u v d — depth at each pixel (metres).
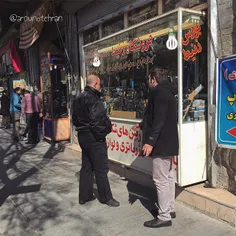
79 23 6.81
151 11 4.75
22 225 3.50
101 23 6.02
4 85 14.92
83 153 3.99
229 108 3.41
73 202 4.12
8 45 11.36
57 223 3.52
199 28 3.73
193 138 3.74
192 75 3.73
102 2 5.86
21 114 8.97
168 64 3.87
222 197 3.48
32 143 8.45
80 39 6.84
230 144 3.42
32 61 10.27
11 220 3.63
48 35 8.65
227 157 3.63
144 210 3.77
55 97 7.96
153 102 3.14
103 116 3.72
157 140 3.15
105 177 3.92
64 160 6.47
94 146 3.82
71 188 4.68
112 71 5.15
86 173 4.01
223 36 3.55
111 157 5.13
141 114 4.44
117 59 4.98
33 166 6.05
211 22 3.62
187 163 3.73
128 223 3.45
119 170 5.20
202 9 3.79
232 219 3.22
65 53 7.61
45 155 6.98
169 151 3.14
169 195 3.32
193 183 3.82
